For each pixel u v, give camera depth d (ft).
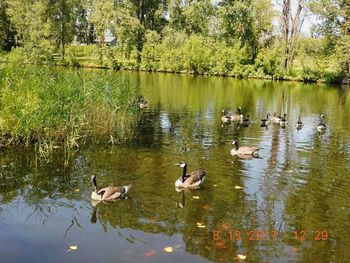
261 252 29.12
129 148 57.26
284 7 215.51
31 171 45.98
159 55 236.22
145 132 68.90
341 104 120.47
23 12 198.59
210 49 232.94
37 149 54.54
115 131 66.69
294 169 49.37
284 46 216.13
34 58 150.71
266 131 74.95
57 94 59.16
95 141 60.49
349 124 86.12
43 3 204.03
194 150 57.36
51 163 49.03
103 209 35.96
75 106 60.70
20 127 53.52
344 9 200.34
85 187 41.27
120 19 224.74
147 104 102.58
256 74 221.66
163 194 39.75
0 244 29.35
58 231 31.58
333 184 43.96
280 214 35.76
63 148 55.93
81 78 71.31
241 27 237.86
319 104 119.44
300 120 85.51
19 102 53.98
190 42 232.12
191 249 29.19
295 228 33.14
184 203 37.52
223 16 238.68
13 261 27.17
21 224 32.68
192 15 260.42
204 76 222.28
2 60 68.49
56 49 217.77
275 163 51.90
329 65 203.62
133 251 28.71
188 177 42.14
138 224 33.09
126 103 72.95
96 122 66.03
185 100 115.44
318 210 36.86
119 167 48.01
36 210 35.53
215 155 54.90
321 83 203.72
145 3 266.36
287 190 41.75
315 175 47.11
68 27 221.25
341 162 53.42
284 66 216.95
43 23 198.08
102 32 226.79
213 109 100.32
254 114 96.94
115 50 226.58
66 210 35.63
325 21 203.92
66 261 27.25
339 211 36.73
